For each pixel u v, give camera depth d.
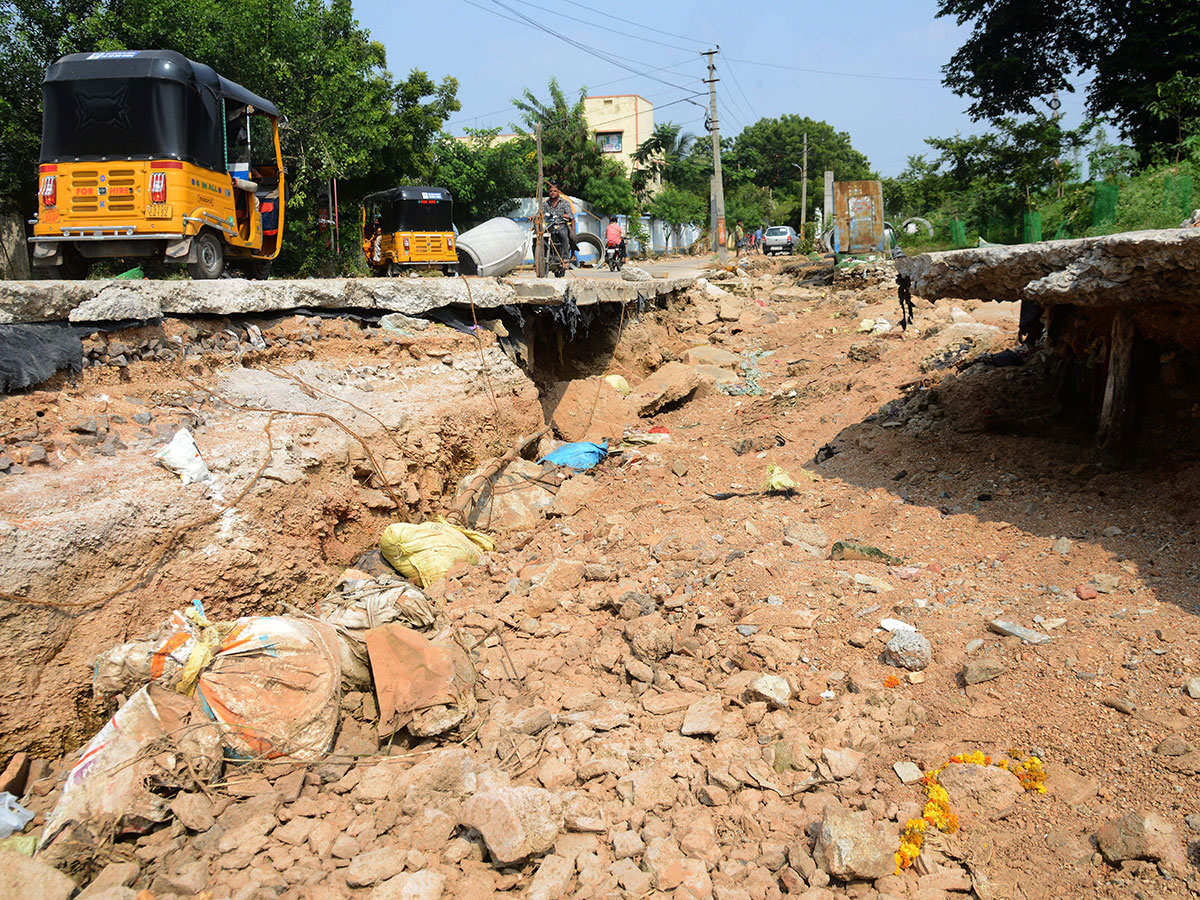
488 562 5.71
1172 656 3.74
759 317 15.09
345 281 7.40
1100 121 19.94
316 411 5.95
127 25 15.70
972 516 5.75
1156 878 2.79
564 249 15.93
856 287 17.00
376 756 3.63
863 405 9.07
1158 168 16.91
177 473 4.55
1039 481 6.02
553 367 10.60
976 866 3.01
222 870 2.97
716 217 29.73
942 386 8.43
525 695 4.14
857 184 19.19
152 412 5.13
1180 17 18.09
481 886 2.93
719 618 4.82
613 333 11.86
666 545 5.81
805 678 4.20
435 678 3.86
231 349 6.23
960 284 6.05
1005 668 3.96
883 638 4.39
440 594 5.20
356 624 4.12
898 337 11.77
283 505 4.89
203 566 4.29
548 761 3.61
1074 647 3.97
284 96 17.98
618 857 3.11
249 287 6.50
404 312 7.82
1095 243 4.86
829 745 3.70
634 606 4.92
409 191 17.58
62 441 4.50
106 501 4.09
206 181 9.81
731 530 6.09
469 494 6.55
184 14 16.00
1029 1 20.44
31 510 3.86
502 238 17.77
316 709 3.62
